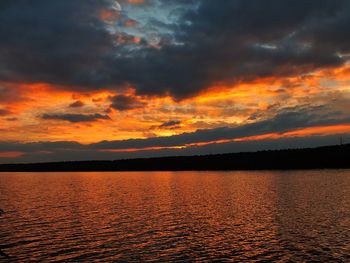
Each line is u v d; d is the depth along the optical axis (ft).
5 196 351.87
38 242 146.20
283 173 649.61
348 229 157.48
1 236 157.38
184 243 141.90
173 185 482.28
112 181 638.94
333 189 335.06
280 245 134.82
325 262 112.98
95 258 123.44
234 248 132.87
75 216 214.07
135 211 233.14
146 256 124.77
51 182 636.07
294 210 215.92
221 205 253.65
